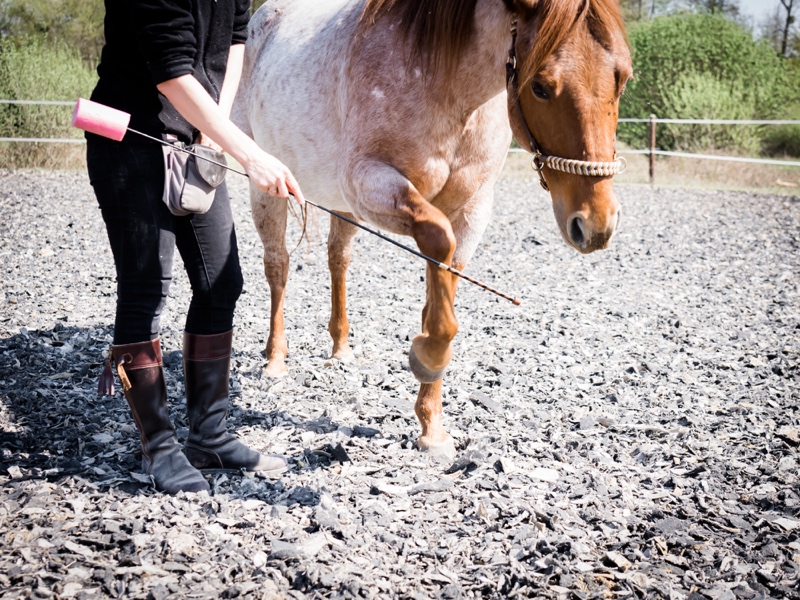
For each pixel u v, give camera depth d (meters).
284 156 3.36
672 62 16.45
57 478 2.59
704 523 2.47
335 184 3.15
